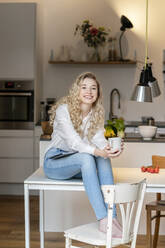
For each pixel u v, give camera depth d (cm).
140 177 306
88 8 655
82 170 275
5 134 610
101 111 310
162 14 652
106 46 655
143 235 424
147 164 428
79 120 300
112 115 662
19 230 441
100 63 636
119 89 665
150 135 434
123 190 248
